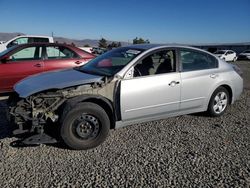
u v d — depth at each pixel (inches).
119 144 182.7
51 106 168.2
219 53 1471.5
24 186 134.0
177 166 154.4
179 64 210.2
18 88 181.6
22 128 167.9
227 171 149.7
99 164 155.9
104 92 179.3
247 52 1635.1
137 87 187.0
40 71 311.4
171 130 208.7
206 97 226.1
